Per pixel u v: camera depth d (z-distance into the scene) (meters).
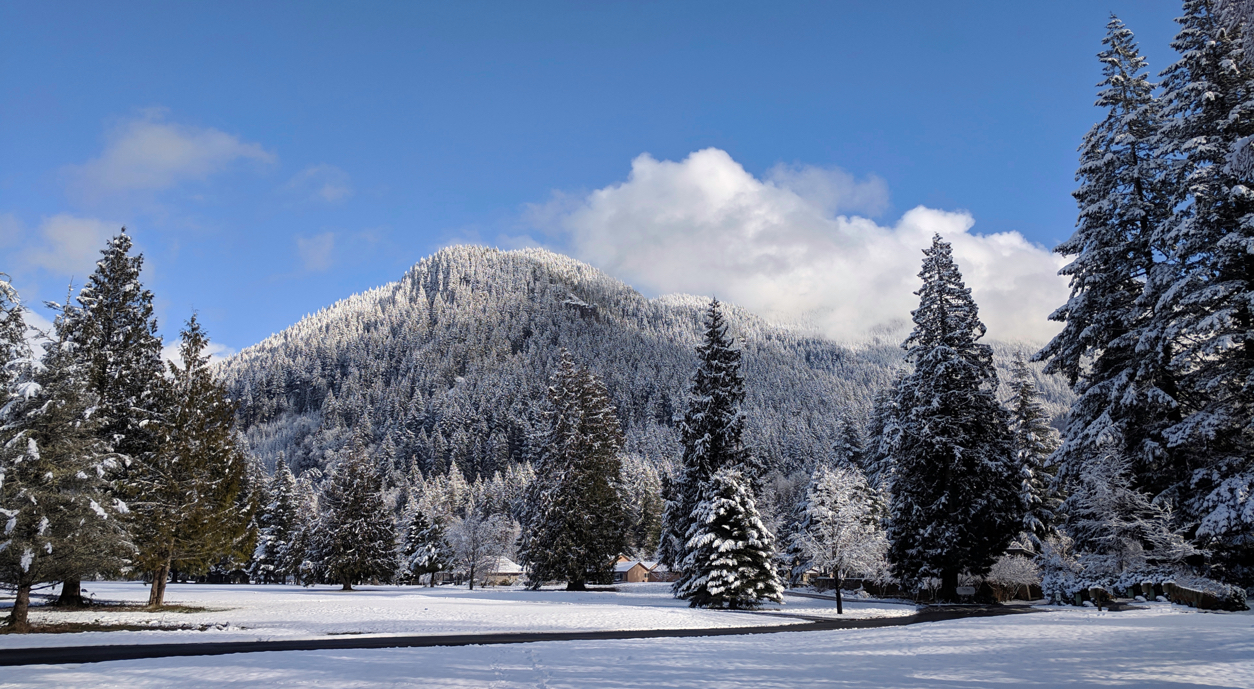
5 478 20.95
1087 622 20.34
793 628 23.83
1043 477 41.50
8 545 20.64
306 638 19.94
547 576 48.56
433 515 83.94
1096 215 29.61
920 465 36.53
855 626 24.34
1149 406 26.73
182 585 56.41
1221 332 23.52
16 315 23.08
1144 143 28.73
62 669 12.48
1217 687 9.43
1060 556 34.44
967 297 37.53
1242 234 23.28
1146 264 28.17
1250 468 23.59
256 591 48.97
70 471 22.38
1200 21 26.42
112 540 23.45
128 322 33.69
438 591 53.72
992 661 13.06
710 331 37.75
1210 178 24.61
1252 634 15.09
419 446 180.12
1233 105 25.20
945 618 26.89
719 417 35.94
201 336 33.41
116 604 30.67
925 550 35.72
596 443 49.78
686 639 19.75
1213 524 23.17
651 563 92.44
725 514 32.16
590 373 53.28
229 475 32.16
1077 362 30.16
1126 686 9.73
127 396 31.92
